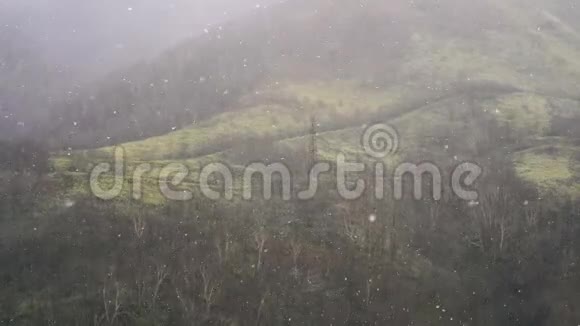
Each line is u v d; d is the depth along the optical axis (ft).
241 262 130.93
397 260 140.26
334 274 132.77
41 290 116.06
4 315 109.60
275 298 123.34
